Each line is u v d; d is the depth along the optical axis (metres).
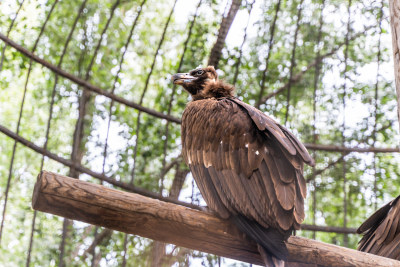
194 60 9.73
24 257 9.72
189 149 5.15
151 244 8.13
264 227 4.41
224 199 4.62
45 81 10.23
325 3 9.90
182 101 9.79
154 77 10.22
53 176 4.15
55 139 10.33
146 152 9.53
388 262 4.52
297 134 9.80
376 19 9.98
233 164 4.75
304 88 9.89
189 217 4.42
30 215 10.18
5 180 10.54
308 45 9.91
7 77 10.26
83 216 4.23
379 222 6.17
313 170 9.16
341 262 4.47
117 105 9.69
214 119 5.09
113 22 10.00
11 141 10.73
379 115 9.99
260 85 9.84
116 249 8.91
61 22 9.91
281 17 9.90
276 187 4.51
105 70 9.91
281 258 4.25
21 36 9.90
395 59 5.19
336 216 9.85
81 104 9.06
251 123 4.93
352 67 10.03
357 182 9.80
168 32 10.18
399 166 9.96
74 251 9.14
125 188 8.49
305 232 9.82
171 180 9.71
